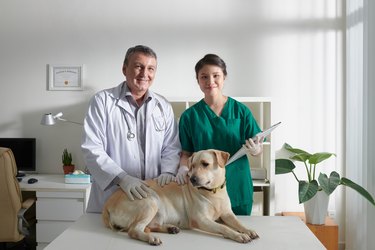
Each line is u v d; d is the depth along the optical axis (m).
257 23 3.29
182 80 3.31
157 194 1.51
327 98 3.30
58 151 3.37
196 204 1.47
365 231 2.81
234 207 1.96
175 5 3.30
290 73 3.30
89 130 1.73
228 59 3.31
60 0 3.32
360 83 2.87
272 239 1.42
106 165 1.63
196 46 3.31
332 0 3.27
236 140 1.93
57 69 3.33
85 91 3.35
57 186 2.83
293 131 3.31
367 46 2.71
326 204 2.82
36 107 3.36
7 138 3.29
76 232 1.49
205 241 1.39
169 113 1.91
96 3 3.31
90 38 3.32
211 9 3.30
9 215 2.66
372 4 2.66
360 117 2.87
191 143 1.97
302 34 3.29
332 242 2.80
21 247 3.21
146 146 1.80
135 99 1.83
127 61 1.77
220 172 1.47
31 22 3.33
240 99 2.91
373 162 2.70
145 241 1.37
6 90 3.36
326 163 3.30
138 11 3.31
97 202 1.80
